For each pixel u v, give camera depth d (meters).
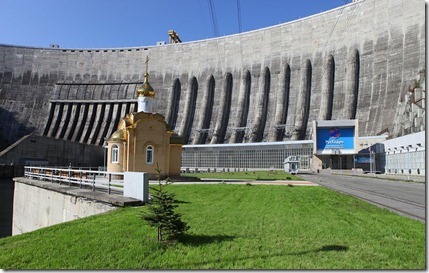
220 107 116.44
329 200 19.83
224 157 90.62
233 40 122.81
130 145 38.28
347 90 96.25
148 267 8.72
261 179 45.28
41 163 60.00
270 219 13.78
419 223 12.51
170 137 41.22
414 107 61.53
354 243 9.89
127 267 8.79
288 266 8.20
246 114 113.75
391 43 90.38
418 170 47.50
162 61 132.38
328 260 8.52
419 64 81.12
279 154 84.19
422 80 63.09
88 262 9.32
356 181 42.47
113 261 9.30
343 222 12.83
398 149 55.59
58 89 135.50
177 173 41.41
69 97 134.12
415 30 85.31
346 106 94.50
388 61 89.38
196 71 126.19
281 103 107.31
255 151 87.38
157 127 39.50
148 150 38.91
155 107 126.12
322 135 72.81
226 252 9.51
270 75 113.56
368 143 70.88
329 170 69.19
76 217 21.25
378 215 14.42
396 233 10.92
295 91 107.88
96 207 19.31
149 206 10.98
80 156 72.19
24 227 30.25
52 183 27.52
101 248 10.38
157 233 11.62
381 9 94.94
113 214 15.61
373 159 67.06
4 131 126.38
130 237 11.38
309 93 105.50
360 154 70.19
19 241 12.09
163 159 39.53
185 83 126.44
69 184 25.38
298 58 110.06
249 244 10.15
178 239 10.79
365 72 94.56
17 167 52.78
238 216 14.59
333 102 99.19
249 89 116.44
